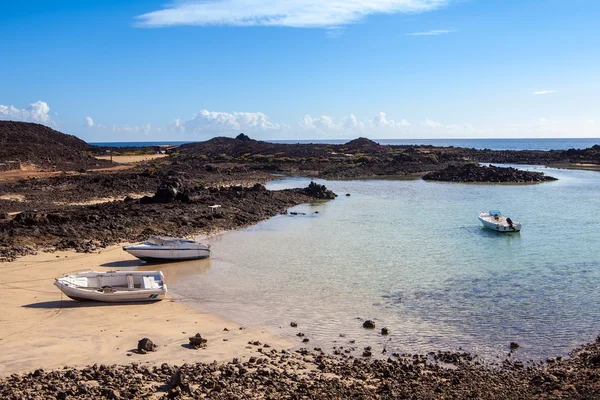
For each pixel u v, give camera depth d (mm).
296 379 20578
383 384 20359
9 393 18250
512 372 21984
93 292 31031
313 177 133375
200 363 22203
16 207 66375
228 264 42469
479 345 25219
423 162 158875
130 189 88812
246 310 30594
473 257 44375
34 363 22141
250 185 107312
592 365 22312
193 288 35250
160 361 22562
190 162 161500
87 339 25219
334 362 22812
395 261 43094
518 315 29500
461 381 20844
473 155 183000
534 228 58625
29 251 43438
